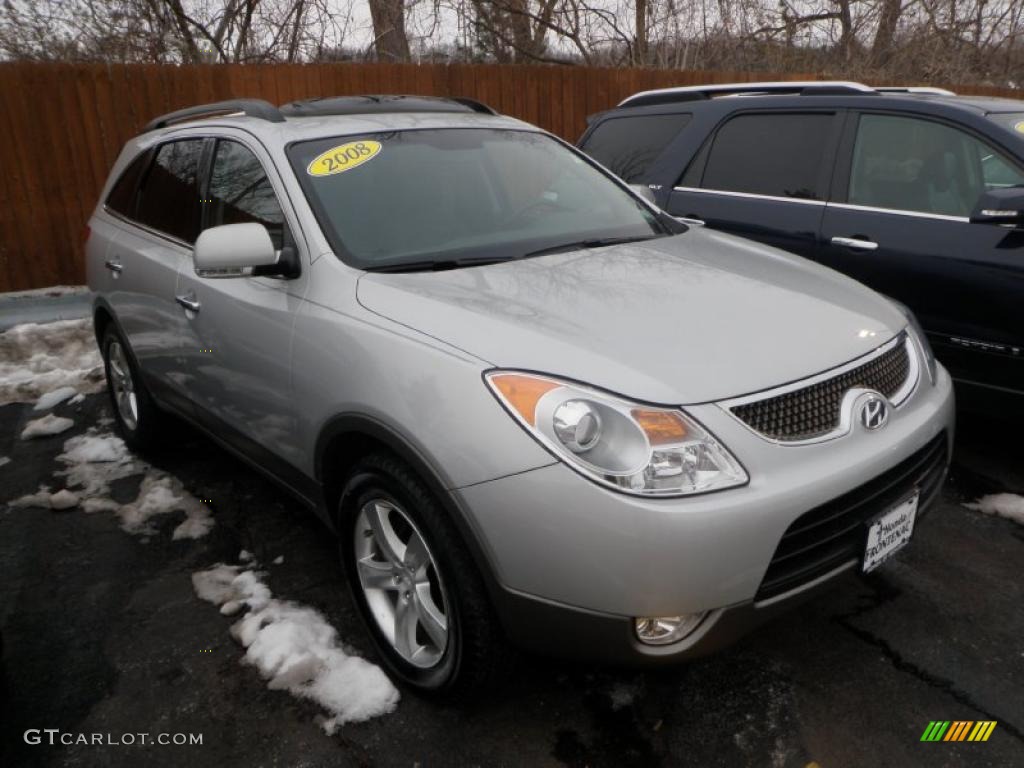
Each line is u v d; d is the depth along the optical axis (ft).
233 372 9.98
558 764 7.29
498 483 6.53
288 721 7.93
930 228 12.44
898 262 12.72
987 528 10.96
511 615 6.77
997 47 43.70
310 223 9.09
